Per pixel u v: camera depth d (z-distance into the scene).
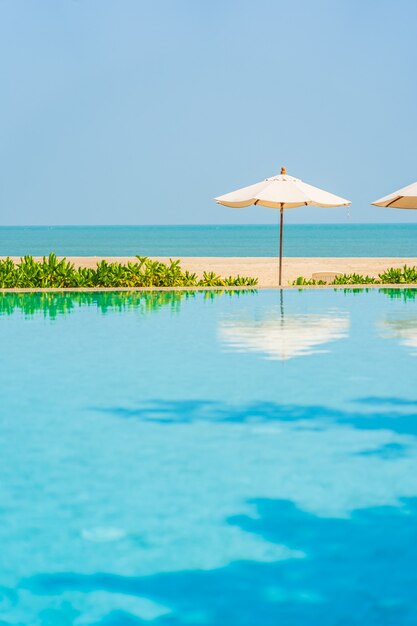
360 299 18.06
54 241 115.88
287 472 6.19
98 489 5.80
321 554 4.73
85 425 7.57
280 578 4.42
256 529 5.07
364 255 68.81
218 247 88.06
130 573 4.48
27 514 5.32
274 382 9.44
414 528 5.10
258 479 6.03
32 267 19.62
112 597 4.23
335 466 6.36
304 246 89.44
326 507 5.47
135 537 4.96
